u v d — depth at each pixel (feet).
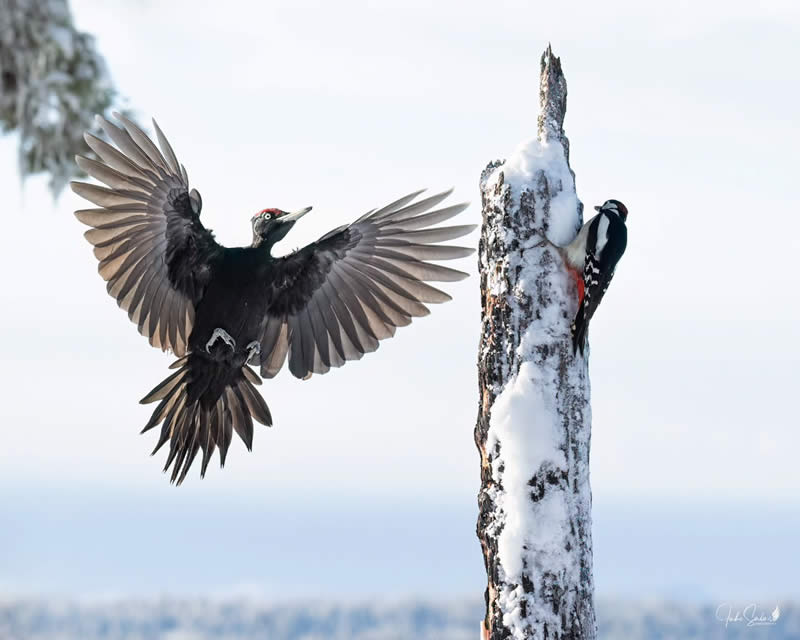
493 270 31.89
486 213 32.32
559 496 30.42
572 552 30.35
